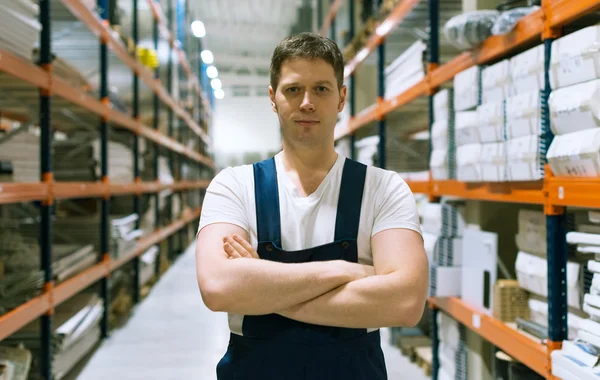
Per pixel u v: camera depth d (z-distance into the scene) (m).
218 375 1.11
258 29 13.60
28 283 2.35
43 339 2.55
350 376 1.04
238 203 1.14
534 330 1.72
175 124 8.21
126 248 4.29
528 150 1.60
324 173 1.14
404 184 1.17
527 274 1.84
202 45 11.54
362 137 5.39
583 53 1.31
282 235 1.10
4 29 2.06
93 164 3.67
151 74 5.30
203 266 1.05
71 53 4.34
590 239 1.39
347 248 1.09
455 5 3.21
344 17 6.02
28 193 2.30
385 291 1.00
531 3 1.78
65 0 2.68
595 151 1.27
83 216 4.09
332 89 1.08
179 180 8.27
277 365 1.04
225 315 4.56
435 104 2.57
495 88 1.91
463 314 2.21
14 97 2.98
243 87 16.50
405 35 4.09
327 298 1.00
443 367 2.67
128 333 3.98
